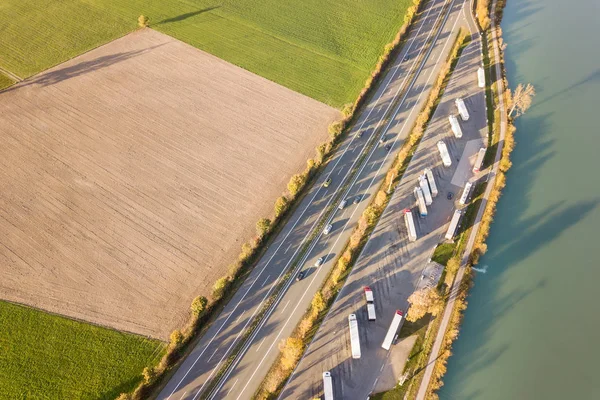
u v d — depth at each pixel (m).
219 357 79.38
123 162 108.62
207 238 95.06
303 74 133.00
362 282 89.69
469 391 78.50
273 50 140.00
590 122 123.62
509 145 114.50
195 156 110.56
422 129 118.44
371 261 92.94
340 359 79.44
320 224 98.75
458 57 140.50
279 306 86.00
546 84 134.50
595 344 85.00
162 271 89.44
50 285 86.31
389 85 130.38
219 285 83.94
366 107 123.94
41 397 73.25
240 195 103.12
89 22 148.00
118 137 114.25
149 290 86.56
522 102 118.69
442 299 85.25
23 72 130.62
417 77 133.12
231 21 149.88
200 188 104.00
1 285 85.88
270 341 81.62
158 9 153.88
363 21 152.75
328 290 88.12
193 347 80.31
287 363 75.75
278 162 110.31
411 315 81.38
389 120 120.81
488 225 99.75
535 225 101.81
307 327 80.75
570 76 137.25
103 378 75.50
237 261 89.50
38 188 102.75
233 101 124.44
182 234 95.44
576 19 159.62
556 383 80.19
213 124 118.19
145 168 107.56
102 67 132.75
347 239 96.31
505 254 97.00
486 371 80.88
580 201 106.31
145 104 122.69
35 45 139.12
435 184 105.19
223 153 111.44
